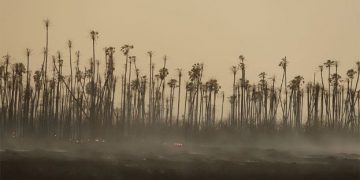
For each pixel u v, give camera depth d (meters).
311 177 106.19
